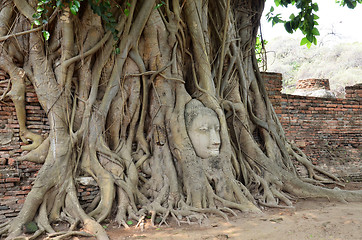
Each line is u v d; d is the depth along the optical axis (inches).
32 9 241.0
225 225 219.0
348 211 248.7
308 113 408.2
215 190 264.7
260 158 311.1
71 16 240.8
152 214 230.1
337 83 1141.7
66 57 241.6
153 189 258.7
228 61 331.0
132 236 201.2
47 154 239.6
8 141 236.5
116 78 257.9
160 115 276.4
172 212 236.4
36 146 241.4
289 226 212.4
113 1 257.8
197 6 293.6
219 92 319.6
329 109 417.4
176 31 285.6
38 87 241.8
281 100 396.2
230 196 261.3
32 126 245.1
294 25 315.3
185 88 307.3
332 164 396.2
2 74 241.6
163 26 279.7
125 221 224.2
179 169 266.8
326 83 609.6
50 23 245.6
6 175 230.2
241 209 251.0
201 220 228.1
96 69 253.4
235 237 194.9
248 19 362.6
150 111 280.7
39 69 243.4
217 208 249.3
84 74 250.1
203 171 262.5
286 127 394.9
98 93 258.8
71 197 225.0
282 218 233.0
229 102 316.5
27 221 209.6
